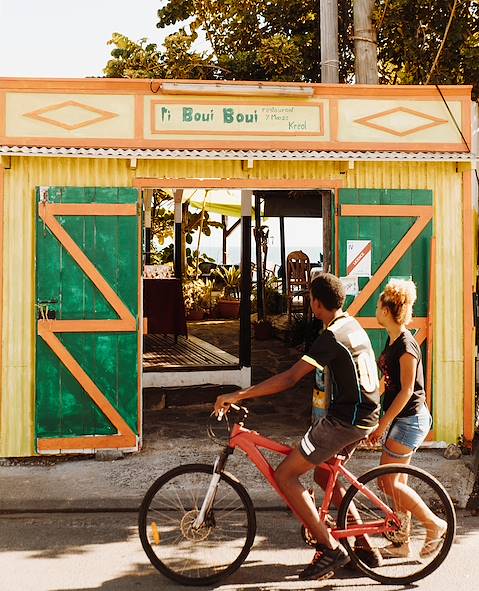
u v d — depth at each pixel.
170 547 4.64
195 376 9.67
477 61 10.47
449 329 7.50
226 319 17.05
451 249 7.54
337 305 4.50
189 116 7.20
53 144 7.02
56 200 7.07
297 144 7.32
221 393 9.52
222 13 11.71
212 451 7.30
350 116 7.38
